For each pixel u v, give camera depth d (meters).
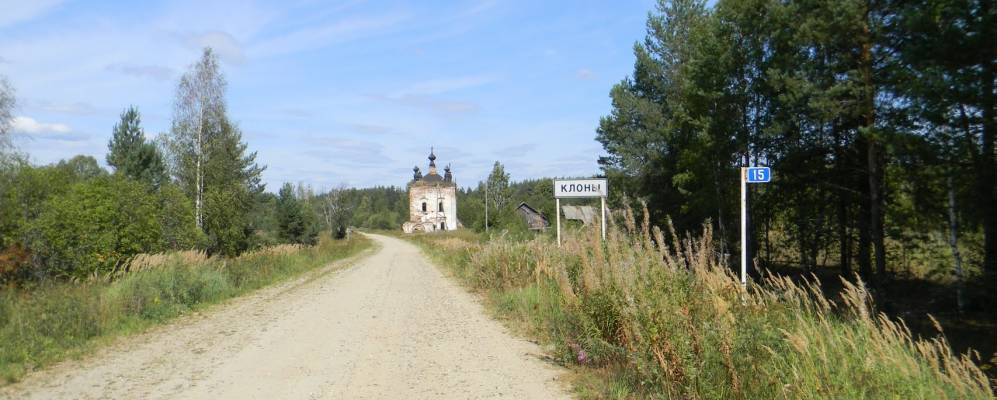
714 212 26.12
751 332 5.25
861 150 18.55
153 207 20.69
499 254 16.50
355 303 14.00
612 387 5.98
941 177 13.68
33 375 7.10
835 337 5.20
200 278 14.77
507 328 10.23
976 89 11.20
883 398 4.44
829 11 14.95
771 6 18.02
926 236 17.41
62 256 16.16
